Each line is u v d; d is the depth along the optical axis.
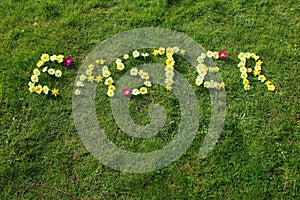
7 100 2.30
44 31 2.49
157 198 2.09
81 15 2.53
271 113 2.24
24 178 2.14
